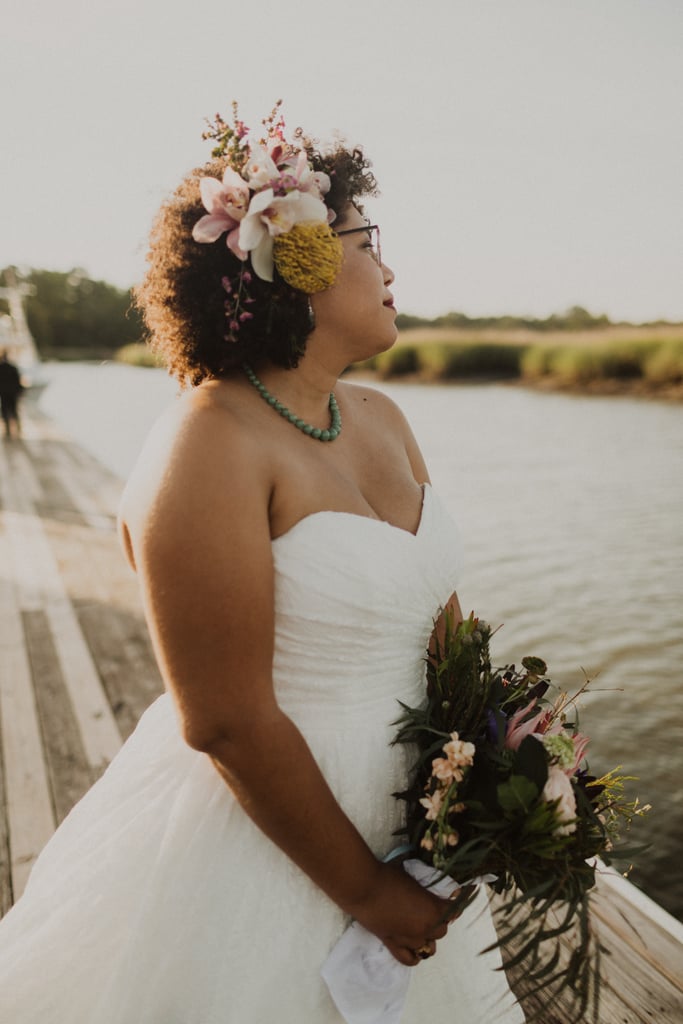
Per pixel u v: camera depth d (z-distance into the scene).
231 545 0.91
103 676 3.53
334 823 0.98
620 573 6.08
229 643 0.91
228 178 1.02
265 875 1.07
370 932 1.09
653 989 1.68
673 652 4.61
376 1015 1.07
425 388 26.30
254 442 0.99
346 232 1.10
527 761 0.98
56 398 24.52
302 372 1.13
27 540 6.18
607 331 25.36
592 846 0.98
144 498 0.93
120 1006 1.09
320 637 1.03
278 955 1.07
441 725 1.09
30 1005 1.13
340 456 1.15
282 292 1.05
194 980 1.07
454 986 1.26
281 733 0.94
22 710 3.18
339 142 1.17
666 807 3.20
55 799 2.51
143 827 1.13
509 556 6.61
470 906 1.28
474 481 9.73
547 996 1.68
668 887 2.79
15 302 27.84
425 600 1.12
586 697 4.14
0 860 2.18
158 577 0.91
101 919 1.12
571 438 13.18
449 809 0.99
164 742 1.17
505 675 1.17
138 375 40.16
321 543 1.00
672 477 9.49
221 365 1.13
